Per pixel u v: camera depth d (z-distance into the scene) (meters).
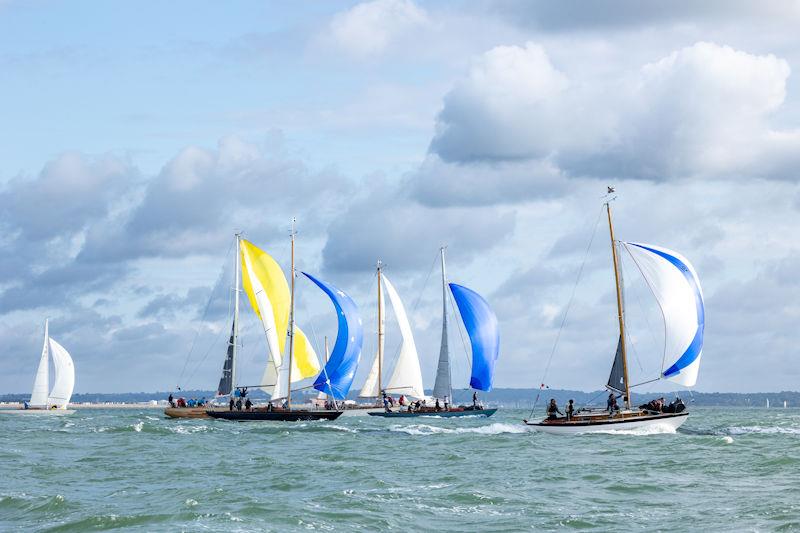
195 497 34.22
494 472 42.69
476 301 108.94
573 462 47.19
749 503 32.25
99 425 86.69
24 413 126.00
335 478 40.47
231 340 105.81
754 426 86.31
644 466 44.56
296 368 106.25
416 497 34.38
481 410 107.06
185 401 101.69
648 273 66.69
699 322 66.00
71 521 29.45
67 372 130.25
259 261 104.06
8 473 42.94
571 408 67.06
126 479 40.97
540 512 31.34
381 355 120.62
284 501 33.09
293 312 101.69
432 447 57.75
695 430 75.38
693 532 27.55
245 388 101.19
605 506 32.53
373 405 107.50
